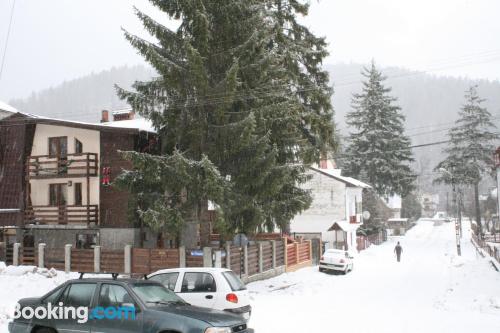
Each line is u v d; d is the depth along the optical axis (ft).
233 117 77.46
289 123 81.05
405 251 188.65
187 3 73.87
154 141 93.50
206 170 69.26
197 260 76.48
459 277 94.12
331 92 104.73
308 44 103.35
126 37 73.61
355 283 94.79
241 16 78.54
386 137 226.99
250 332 35.19
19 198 98.63
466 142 231.71
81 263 84.74
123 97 78.43
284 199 87.86
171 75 73.87
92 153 93.25
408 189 224.53
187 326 32.07
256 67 76.95
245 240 79.56
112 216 91.97
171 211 72.02
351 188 181.37
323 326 48.93
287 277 99.19
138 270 79.82
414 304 66.23
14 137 101.30
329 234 169.07
